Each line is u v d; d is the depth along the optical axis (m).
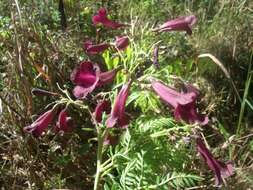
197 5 0.62
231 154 0.45
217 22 0.58
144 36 0.37
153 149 0.35
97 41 0.52
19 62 0.45
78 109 0.45
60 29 0.56
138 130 0.35
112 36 0.56
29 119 0.44
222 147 0.46
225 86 0.53
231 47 0.55
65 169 0.44
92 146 0.45
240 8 0.59
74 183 0.43
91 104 0.45
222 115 0.51
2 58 0.49
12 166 0.43
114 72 0.31
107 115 0.33
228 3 0.61
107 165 0.36
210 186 0.42
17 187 0.42
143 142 0.35
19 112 0.44
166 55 0.50
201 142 0.32
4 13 0.56
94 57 0.48
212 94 0.52
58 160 0.43
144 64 0.38
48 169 0.43
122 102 0.31
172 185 0.34
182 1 0.63
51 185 0.42
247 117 0.51
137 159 0.34
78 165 0.44
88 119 0.45
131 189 0.34
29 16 0.51
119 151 0.36
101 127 0.35
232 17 0.58
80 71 0.31
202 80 0.53
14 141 0.43
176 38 0.55
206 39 0.56
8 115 0.44
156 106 0.38
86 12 0.59
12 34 0.49
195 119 0.30
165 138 0.37
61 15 0.56
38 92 0.35
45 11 0.57
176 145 0.38
